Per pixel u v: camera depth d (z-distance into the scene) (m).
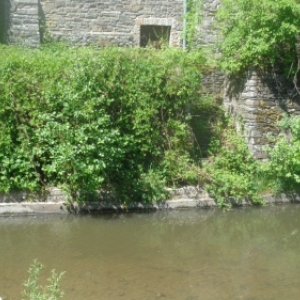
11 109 9.88
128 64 10.41
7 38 12.72
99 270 7.73
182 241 9.07
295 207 10.80
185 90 10.78
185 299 6.94
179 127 10.78
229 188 10.67
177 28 13.86
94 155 9.91
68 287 7.16
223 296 7.06
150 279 7.50
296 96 11.30
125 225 9.70
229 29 11.45
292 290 7.30
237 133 11.43
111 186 10.21
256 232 9.66
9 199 9.83
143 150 10.52
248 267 8.02
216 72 11.77
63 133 9.85
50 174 9.97
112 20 13.58
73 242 8.81
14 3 12.68
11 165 9.80
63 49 11.65
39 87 10.01
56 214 9.89
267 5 10.59
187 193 10.52
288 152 10.77
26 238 8.91
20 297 6.79
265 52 10.91
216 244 9.00
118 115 10.35
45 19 13.19
